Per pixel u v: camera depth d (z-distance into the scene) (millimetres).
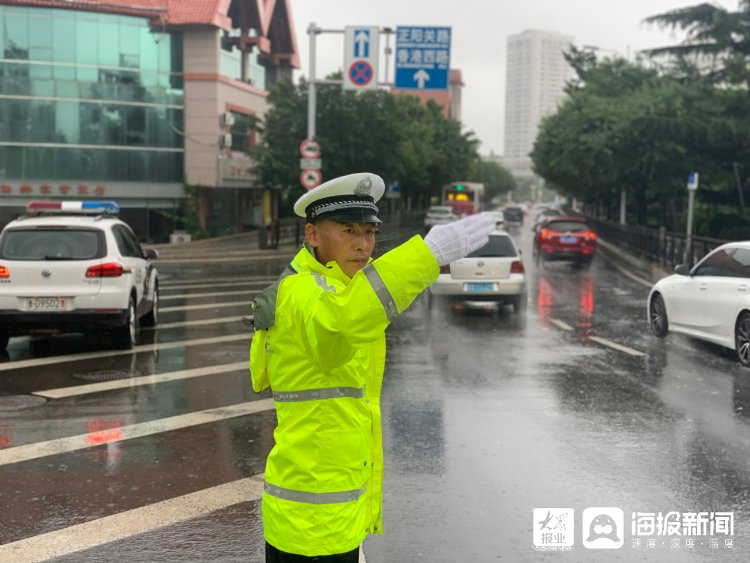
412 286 2172
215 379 9016
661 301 12133
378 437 2621
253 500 5398
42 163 36281
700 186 33844
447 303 16422
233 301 16047
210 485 5668
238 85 42219
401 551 4602
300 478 2445
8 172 35875
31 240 10383
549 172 54594
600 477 5836
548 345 11500
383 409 7758
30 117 35969
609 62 45906
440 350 11047
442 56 22906
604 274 23828
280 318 2436
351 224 2521
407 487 5602
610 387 8781
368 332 2174
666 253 25375
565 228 27203
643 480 5781
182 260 27688
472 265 14609
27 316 10188
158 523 5008
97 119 37031
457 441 6691
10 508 5230
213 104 39219
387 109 35188
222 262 27250
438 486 5625
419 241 2182
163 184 38750
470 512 5172
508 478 5801
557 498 5426
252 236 41844
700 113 32156
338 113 34094
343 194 2531
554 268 25969
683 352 10977
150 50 38062
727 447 6570
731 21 32812
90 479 5777
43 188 36156
